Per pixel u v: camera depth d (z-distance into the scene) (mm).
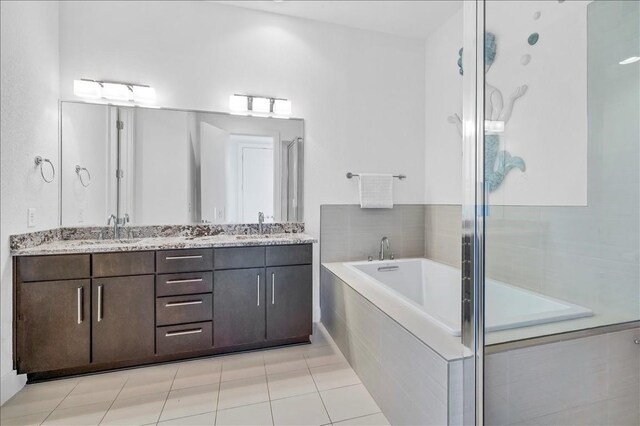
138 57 2617
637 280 1626
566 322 1603
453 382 1262
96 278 2066
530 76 2029
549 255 1898
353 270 2689
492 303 1633
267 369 2184
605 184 1725
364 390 1944
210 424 1646
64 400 1842
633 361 1573
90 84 2486
